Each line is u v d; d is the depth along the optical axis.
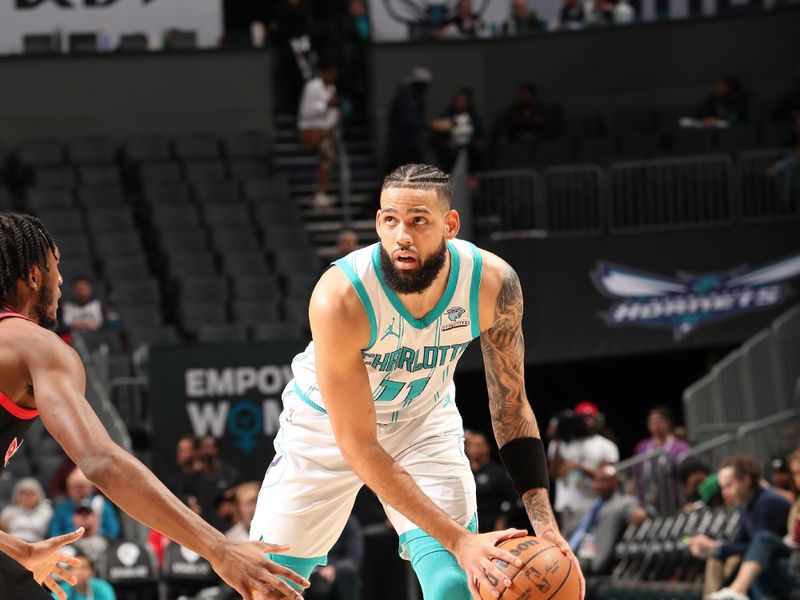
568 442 14.70
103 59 25.22
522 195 21.88
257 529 5.96
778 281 21.72
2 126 24.86
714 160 21.75
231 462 14.70
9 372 4.06
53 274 4.52
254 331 20.08
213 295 20.97
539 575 4.87
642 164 21.64
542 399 24.91
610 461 14.51
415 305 5.22
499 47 26.27
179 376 14.73
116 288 20.84
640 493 16.00
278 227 22.56
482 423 23.94
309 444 5.84
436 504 5.50
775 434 16.81
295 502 5.85
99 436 3.84
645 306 21.58
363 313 5.15
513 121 24.44
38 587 4.54
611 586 12.91
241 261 21.73
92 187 22.97
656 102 26.19
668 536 12.86
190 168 23.78
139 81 25.34
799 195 21.62
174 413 14.68
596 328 21.47
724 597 10.80
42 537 13.98
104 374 17.61
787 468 13.50
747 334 21.72
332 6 25.83
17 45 25.22
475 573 4.92
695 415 18.94
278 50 25.95
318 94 23.48
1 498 16.75
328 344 5.16
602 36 26.17
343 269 5.19
